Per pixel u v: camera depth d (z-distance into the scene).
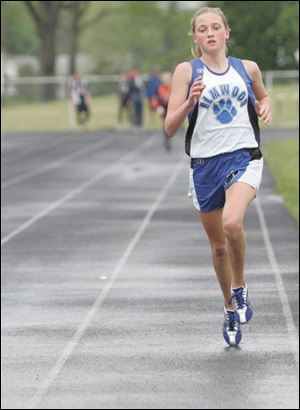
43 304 22.39
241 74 16.66
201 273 25.69
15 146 75.88
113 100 112.62
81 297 23.05
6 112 107.12
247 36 69.38
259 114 16.55
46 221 35.59
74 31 162.88
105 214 37.19
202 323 20.19
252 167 16.64
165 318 20.73
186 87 16.64
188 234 32.12
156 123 98.31
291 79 86.06
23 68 188.50
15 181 50.22
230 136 16.64
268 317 20.45
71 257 28.27
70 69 163.38
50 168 57.38
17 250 29.61
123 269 26.42
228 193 16.61
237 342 18.03
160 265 26.88
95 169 56.25
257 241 30.36
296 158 56.03
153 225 34.25
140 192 44.41
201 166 16.83
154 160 61.53
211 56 16.62
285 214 36.16
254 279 24.56
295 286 23.62
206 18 16.61
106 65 175.50
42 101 109.38
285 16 65.50
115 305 22.16
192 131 16.80
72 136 86.69
